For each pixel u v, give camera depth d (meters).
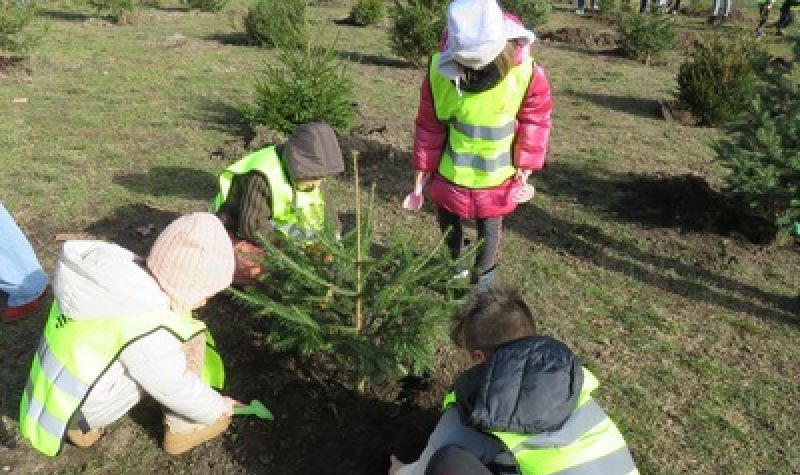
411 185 6.77
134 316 2.88
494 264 4.66
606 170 7.52
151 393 3.00
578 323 4.79
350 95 8.11
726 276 5.55
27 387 3.08
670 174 7.30
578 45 15.77
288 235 3.62
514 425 2.15
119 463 3.36
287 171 4.00
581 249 5.80
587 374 2.48
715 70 9.78
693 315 5.00
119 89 9.20
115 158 6.84
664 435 3.82
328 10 18.62
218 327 4.30
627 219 6.41
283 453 3.46
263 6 12.59
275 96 7.45
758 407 4.09
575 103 10.62
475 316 2.51
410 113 9.10
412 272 3.33
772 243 6.09
